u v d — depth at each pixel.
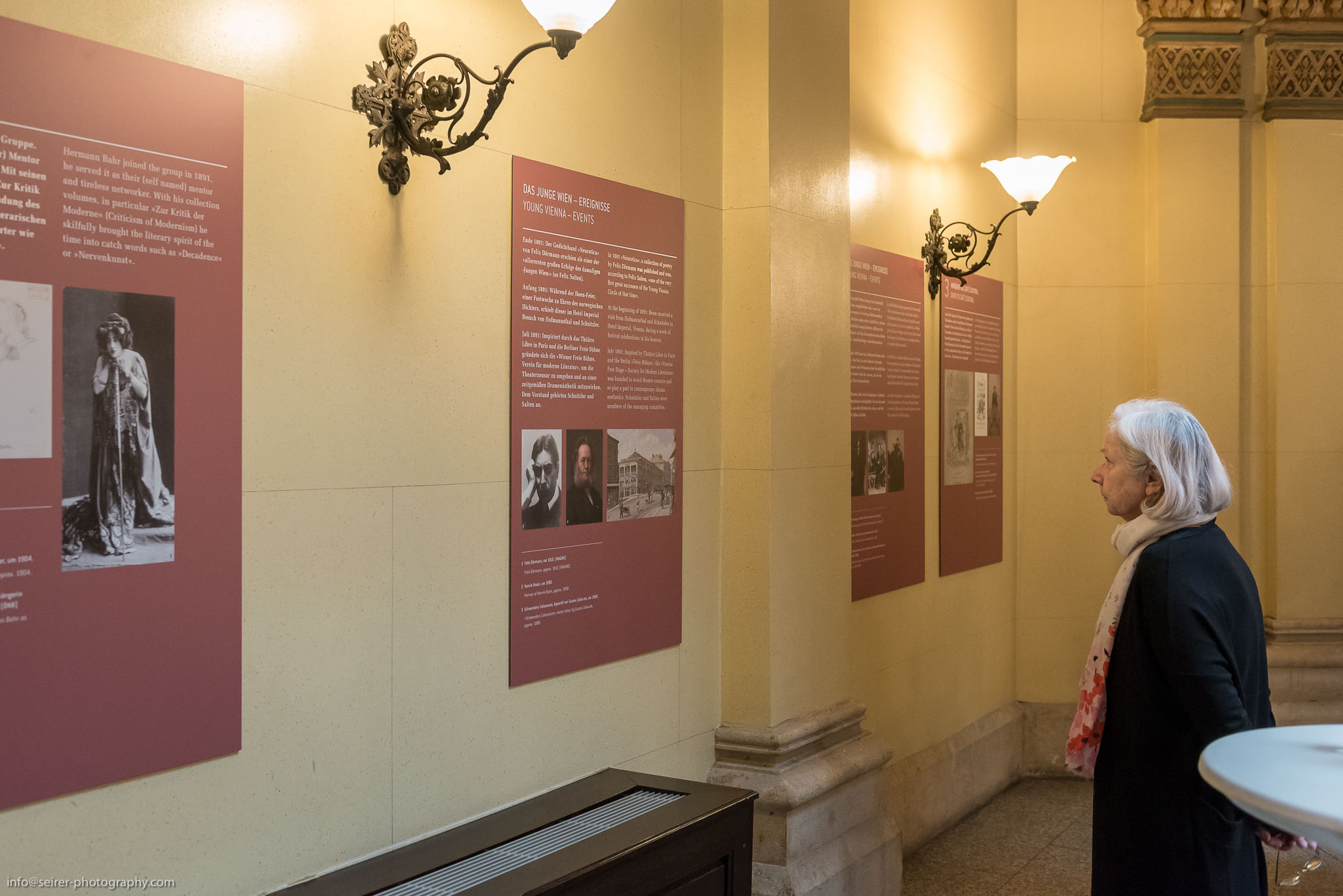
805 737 4.07
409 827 2.80
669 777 3.63
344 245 2.62
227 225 2.35
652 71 3.71
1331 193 7.01
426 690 2.85
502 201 3.10
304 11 2.53
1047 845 5.70
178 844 2.27
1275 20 7.00
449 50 2.94
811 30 4.31
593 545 3.42
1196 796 2.60
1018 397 7.18
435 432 2.88
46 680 2.03
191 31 2.29
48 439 2.03
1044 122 7.20
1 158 1.96
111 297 2.13
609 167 3.51
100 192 2.11
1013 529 7.11
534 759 3.21
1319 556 6.96
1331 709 6.80
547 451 3.23
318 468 2.56
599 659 3.44
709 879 3.11
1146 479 2.85
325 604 2.58
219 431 2.33
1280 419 7.01
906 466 5.59
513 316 3.12
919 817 5.64
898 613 5.57
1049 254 7.20
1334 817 0.90
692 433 3.91
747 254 4.04
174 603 2.24
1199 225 7.02
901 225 5.59
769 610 4.00
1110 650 2.85
